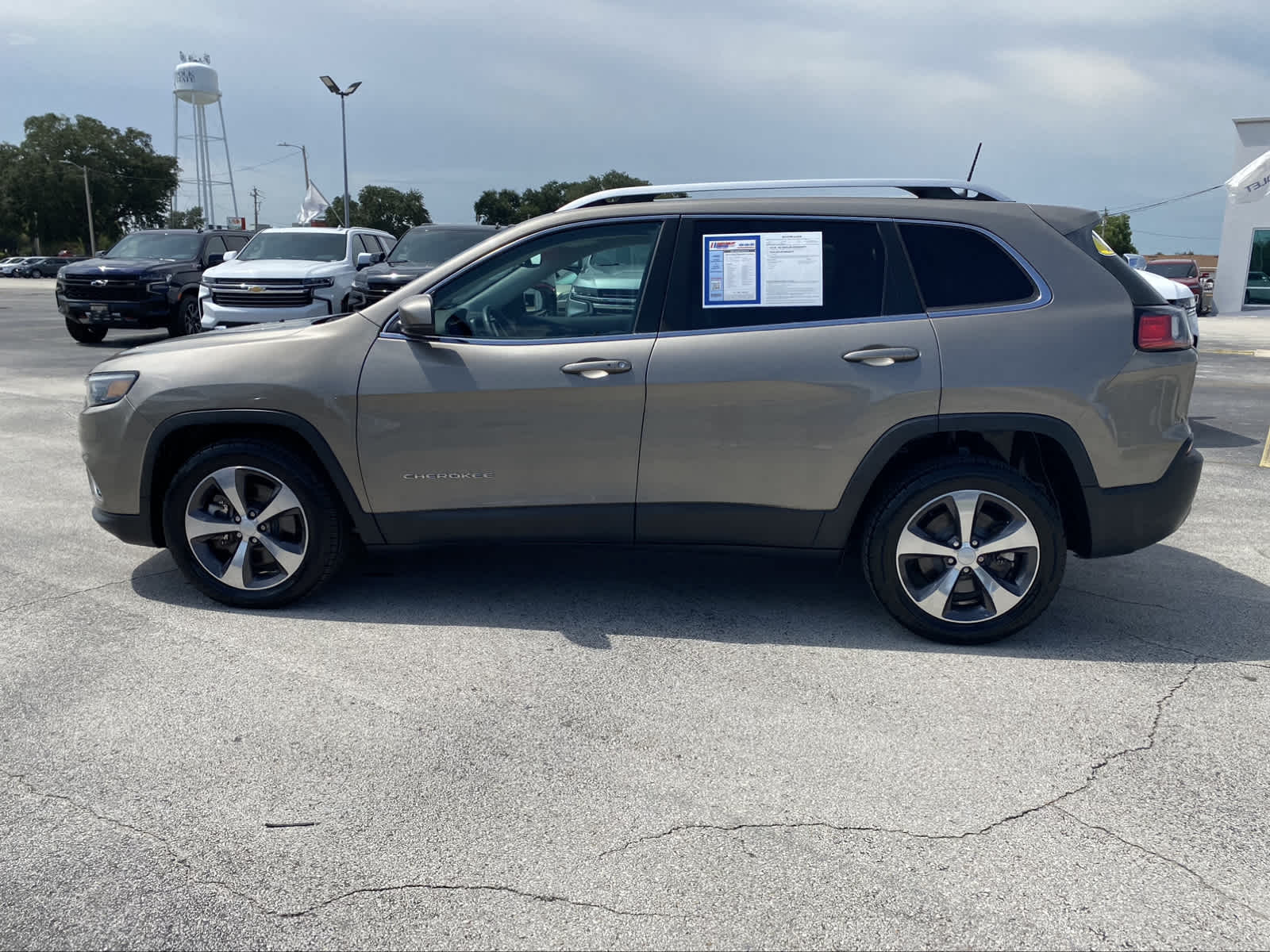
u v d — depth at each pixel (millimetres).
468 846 2654
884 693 3596
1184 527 5980
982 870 2568
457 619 4277
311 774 3006
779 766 3080
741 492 4039
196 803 2848
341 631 4121
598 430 4012
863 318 3965
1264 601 4645
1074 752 3184
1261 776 3049
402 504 4184
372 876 2527
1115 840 2707
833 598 4598
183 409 4172
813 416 3932
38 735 3217
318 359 4129
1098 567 5180
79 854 2605
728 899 2445
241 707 3430
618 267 4074
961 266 3990
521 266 4129
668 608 4438
